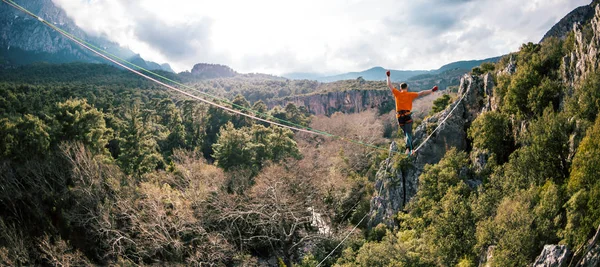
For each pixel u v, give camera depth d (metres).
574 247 24.47
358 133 89.38
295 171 56.62
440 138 49.75
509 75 45.22
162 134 88.94
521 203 28.75
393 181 50.34
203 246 42.47
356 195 57.38
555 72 41.38
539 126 33.72
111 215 45.22
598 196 23.92
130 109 102.19
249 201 48.41
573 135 31.62
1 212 45.78
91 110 61.34
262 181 50.75
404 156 50.25
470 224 32.78
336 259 43.38
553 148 32.06
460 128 49.72
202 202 48.03
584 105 31.92
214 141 100.94
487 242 29.30
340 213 55.59
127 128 74.25
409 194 48.81
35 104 85.00
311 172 59.06
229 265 44.78
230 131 70.44
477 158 43.59
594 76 31.98
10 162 50.12
